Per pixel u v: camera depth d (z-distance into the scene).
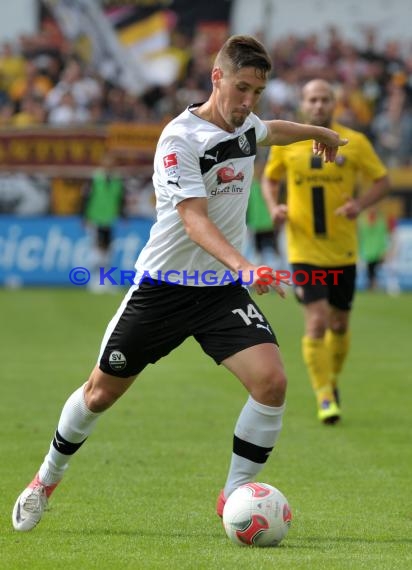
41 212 77.31
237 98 15.62
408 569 14.62
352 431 27.08
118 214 74.56
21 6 81.94
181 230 16.31
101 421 28.28
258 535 15.86
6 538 16.58
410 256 75.81
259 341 16.30
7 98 79.94
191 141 16.08
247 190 16.81
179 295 16.61
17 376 36.44
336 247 29.39
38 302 64.94
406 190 76.88
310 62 83.06
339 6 84.81
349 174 29.42
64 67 81.88
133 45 82.69
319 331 28.52
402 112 82.38
